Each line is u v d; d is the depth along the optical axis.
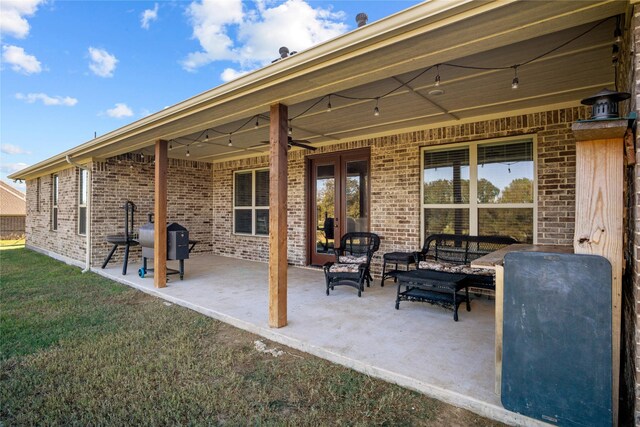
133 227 8.20
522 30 2.29
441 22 2.32
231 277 6.59
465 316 4.16
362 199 6.72
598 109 2.04
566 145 4.53
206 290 5.55
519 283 2.18
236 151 8.17
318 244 7.48
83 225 8.53
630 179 2.20
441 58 2.69
